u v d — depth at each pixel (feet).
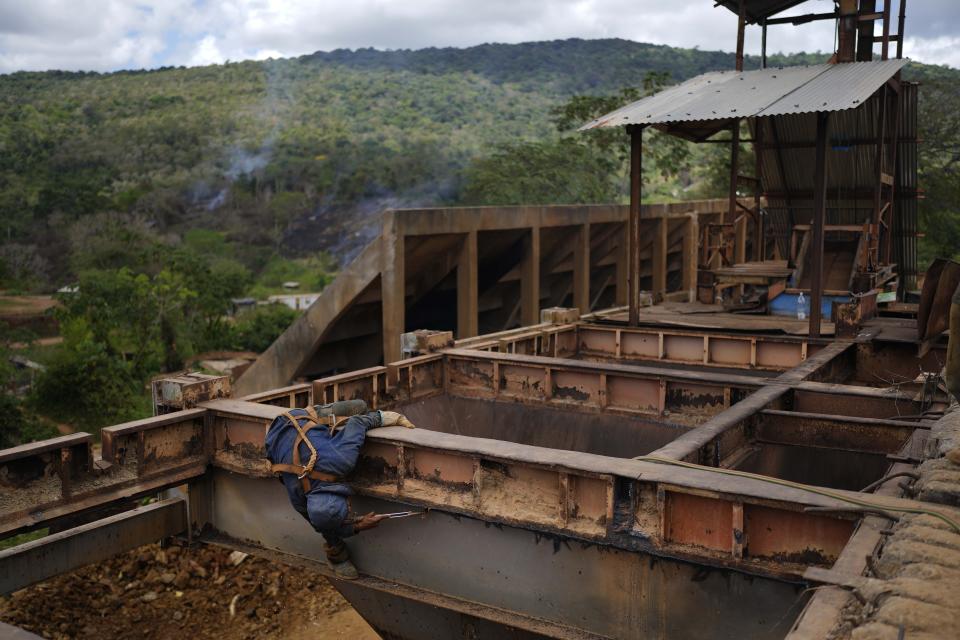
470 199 124.26
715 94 38.14
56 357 90.63
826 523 12.70
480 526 16.10
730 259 46.88
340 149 430.61
